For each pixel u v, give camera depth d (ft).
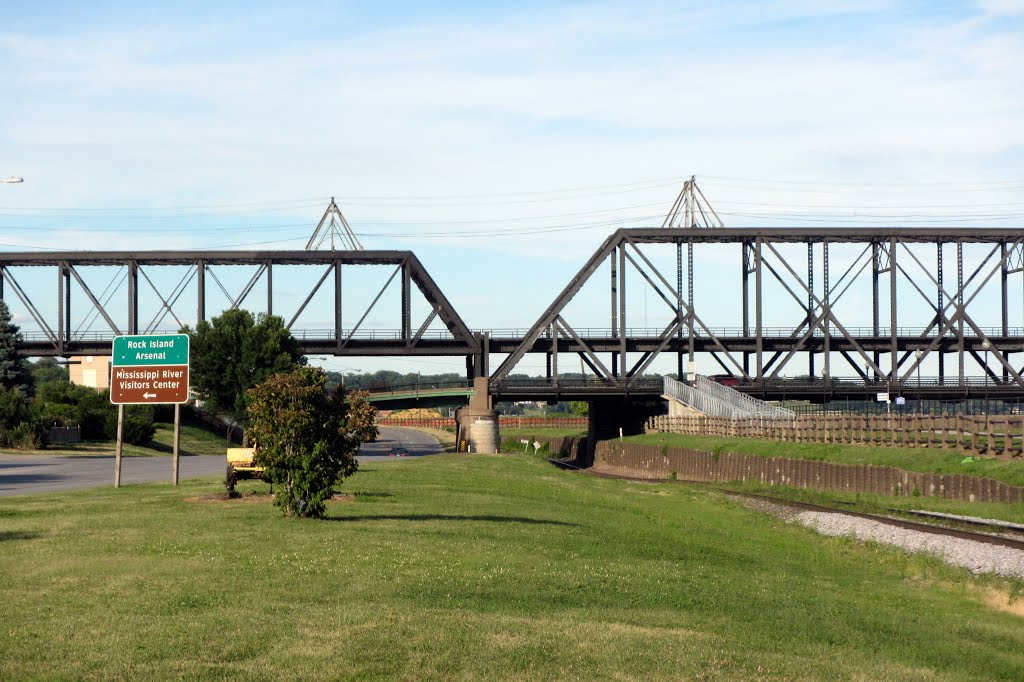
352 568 65.67
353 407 95.86
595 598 62.49
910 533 113.80
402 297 366.63
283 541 75.82
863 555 104.68
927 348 374.63
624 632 52.75
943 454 174.60
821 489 199.00
